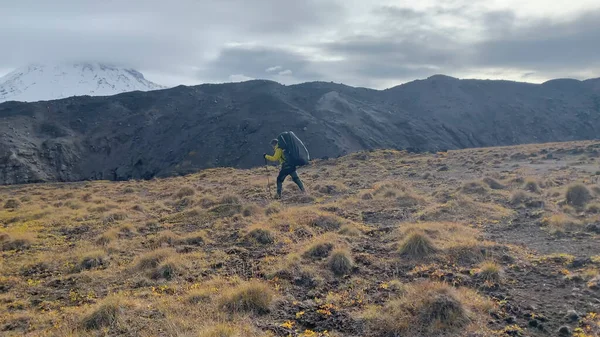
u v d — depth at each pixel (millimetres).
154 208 16562
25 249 11219
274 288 6945
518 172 20828
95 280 8102
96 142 120875
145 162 114625
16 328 6094
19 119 124375
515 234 9617
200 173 36406
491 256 7816
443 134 147625
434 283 6047
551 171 21156
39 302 7188
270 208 13617
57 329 5816
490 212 11672
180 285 7402
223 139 116250
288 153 16891
